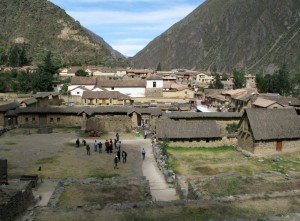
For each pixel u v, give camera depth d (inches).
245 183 1419.8
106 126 3048.7
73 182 1561.3
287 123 2485.2
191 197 1354.6
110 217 1049.5
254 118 2455.7
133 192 1416.1
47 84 5359.3
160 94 5068.9
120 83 5064.0
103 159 2190.0
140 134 2967.5
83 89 4879.4
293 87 6899.6
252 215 1056.8
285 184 1398.9
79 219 1032.2
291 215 994.1
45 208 1119.6
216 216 1053.8
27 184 1349.7
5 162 1546.5
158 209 1104.8
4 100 4466.0
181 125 2628.0
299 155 2385.6
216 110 4411.9
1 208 996.6
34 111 3270.2
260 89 6210.6
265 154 2410.2
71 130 3139.8
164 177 1802.4
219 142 2632.9
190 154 2409.0
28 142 2640.3
